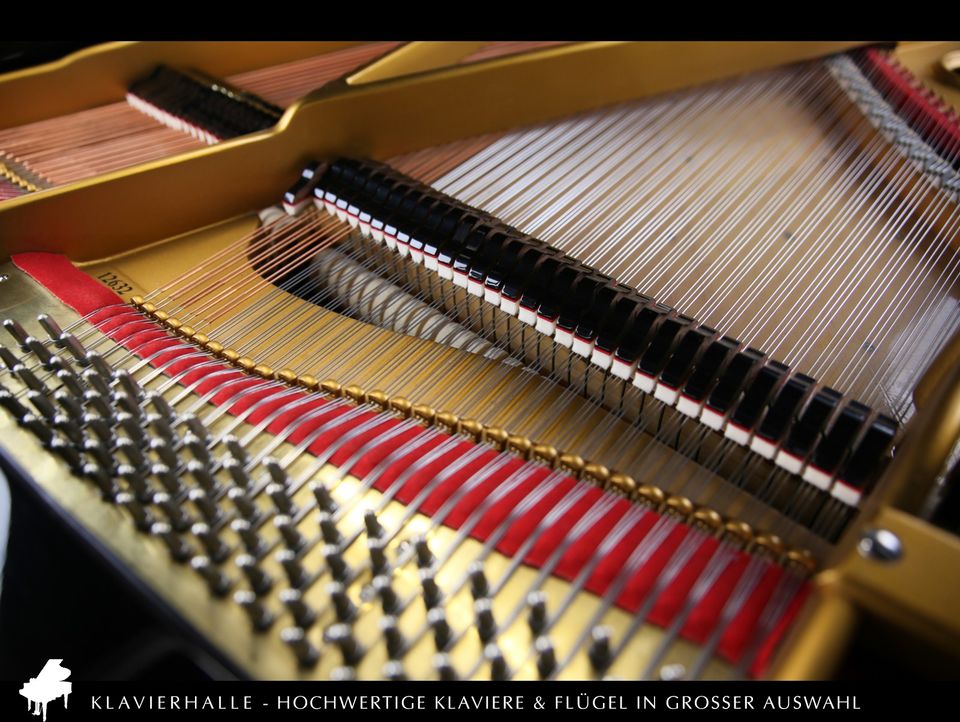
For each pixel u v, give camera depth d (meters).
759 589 0.85
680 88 1.24
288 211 1.10
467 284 1.01
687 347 0.93
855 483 0.88
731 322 1.01
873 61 1.26
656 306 0.96
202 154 1.06
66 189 1.03
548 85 1.17
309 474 0.89
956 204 1.11
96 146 1.17
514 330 1.02
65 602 1.03
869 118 1.19
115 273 1.06
